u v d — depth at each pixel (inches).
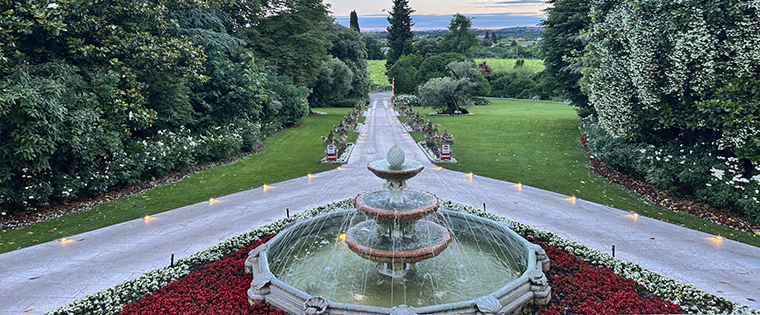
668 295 228.5
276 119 1045.8
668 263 278.7
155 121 592.4
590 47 651.5
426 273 265.1
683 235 329.4
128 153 512.7
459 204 405.4
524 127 1032.8
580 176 542.6
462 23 2706.7
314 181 534.3
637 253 295.7
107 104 467.2
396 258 243.8
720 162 396.8
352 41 1913.1
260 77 805.2
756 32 332.8
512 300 215.0
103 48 457.7
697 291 234.2
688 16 378.6
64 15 412.2
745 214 359.6
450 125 1109.7
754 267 270.2
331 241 323.3
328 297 234.4
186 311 216.8
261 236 329.4
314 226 337.7
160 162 536.1
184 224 372.5
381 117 1417.3
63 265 287.3
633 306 215.2
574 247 299.3
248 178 557.0
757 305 223.1
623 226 352.8
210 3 724.7
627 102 467.8
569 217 378.9
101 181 462.3
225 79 731.4
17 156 378.3
